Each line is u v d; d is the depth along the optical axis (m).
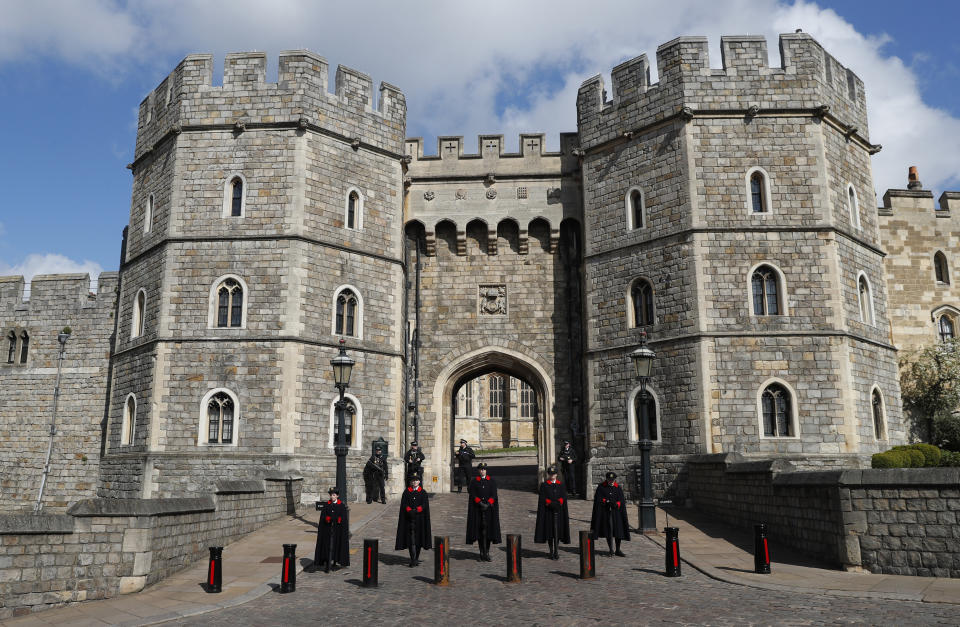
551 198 29.17
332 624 10.30
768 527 16.69
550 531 14.68
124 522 12.78
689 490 22.52
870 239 25.52
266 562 14.83
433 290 29.23
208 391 23.67
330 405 24.27
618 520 15.12
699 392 22.77
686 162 24.14
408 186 29.61
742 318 23.11
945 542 12.30
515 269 29.17
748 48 24.73
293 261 24.22
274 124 25.11
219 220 24.77
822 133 24.28
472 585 12.48
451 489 29.11
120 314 27.05
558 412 28.05
